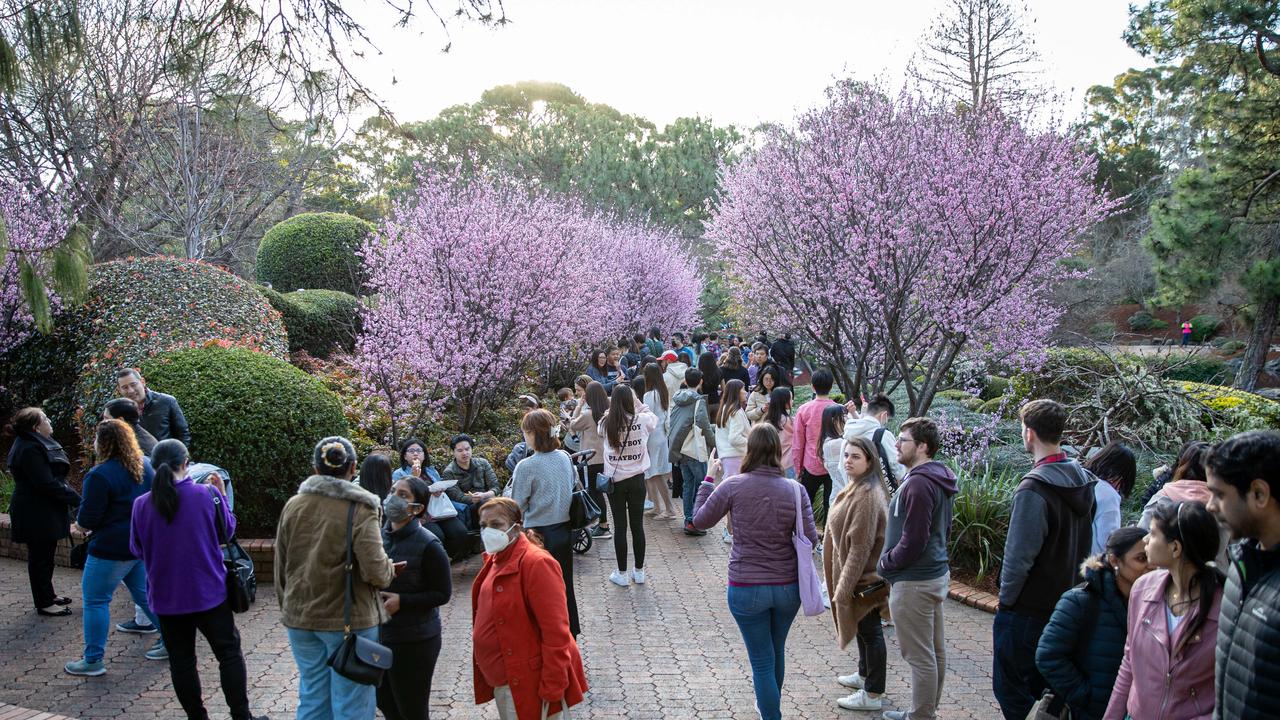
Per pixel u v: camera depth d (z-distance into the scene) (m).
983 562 7.29
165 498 4.44
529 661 3.93
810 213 10.75
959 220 9.94
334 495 4.00
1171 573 2.94
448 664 5.82
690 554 8.60
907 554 4.41
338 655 3.80
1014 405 11.93
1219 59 18.67
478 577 4.19
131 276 11.11
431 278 10.90
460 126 37.69
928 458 4.61
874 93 11.05
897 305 10.25
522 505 5.91
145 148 15.62
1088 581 3.44
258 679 5.48
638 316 21.55
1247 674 2.34
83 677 5.42
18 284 10.22
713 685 5.50
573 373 16.64
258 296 11.78
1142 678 2.93
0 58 5.52
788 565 4.57
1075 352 11.83
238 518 7.82
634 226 25.48
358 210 30.64
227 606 4.68
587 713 5.07
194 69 6.00
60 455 6.44
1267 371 24.98
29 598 6.82
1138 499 8.71
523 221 11.77
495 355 11.16
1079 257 25.03
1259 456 2.33
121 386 6.91
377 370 9.86
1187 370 23.31
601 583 7.67
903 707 5.17
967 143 10.43
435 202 11.19
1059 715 3.52
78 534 7.55
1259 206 18.80
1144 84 38.12
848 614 4.95
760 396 9.53
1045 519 4.00
